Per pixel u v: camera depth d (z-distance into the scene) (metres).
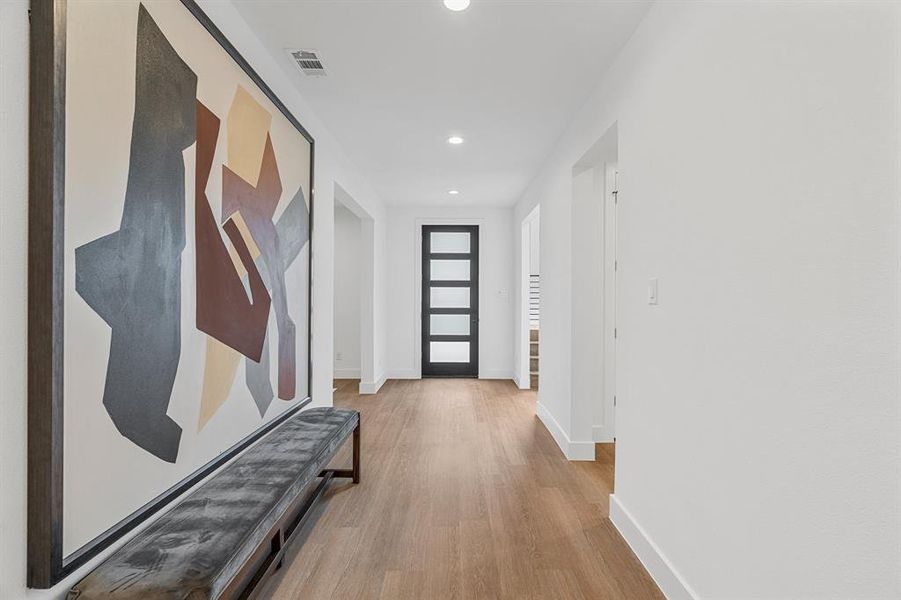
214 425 1.86
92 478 1.21
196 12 1.69
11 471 1.03
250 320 2.18
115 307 1.29
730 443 1.46
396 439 3.99
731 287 1.46
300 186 2.87
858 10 1.00
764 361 1.30
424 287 7.06
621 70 2.46
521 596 1.87
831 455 1.08
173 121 1.57
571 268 3.51
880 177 0.96
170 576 1.16
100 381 1.24
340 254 7.15
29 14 1.06
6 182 1.01
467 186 5.60
